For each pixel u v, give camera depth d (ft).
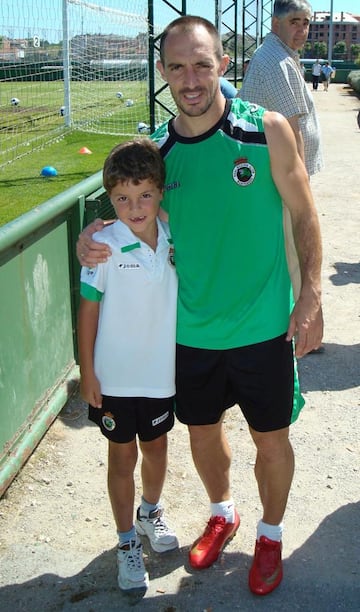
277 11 12.70
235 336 7.37
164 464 8.45
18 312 10.07
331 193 31.30
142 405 7.79
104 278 7.45
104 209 13.91
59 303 12.03
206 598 7.95
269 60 12.75
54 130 50.98
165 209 7.47
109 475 8.08
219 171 6.97
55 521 9.32
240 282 7.28
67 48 51.55
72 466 10.62
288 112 12.83
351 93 113.19
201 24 6.75
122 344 7.59
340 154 43.11
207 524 8.79
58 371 12.14
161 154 7.29
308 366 14.15
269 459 7.81
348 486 10.11
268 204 7.18
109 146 46.62
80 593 8.05
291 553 8.68
